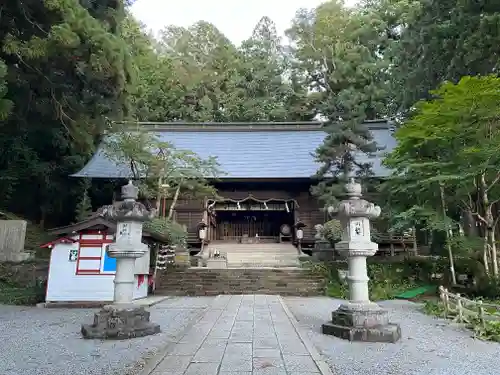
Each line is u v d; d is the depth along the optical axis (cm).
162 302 1072
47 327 720
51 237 1700
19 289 1191
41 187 1986
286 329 632
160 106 3244
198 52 3703
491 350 559
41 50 812
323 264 1442
